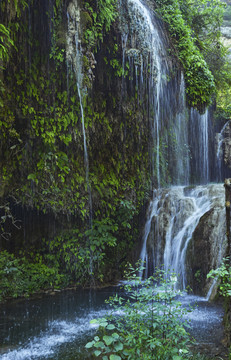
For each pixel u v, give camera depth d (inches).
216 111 516.4
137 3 318.3
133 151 357.1
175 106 380.8
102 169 325.7
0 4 215.5
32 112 262.8
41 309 231.3
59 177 282.2
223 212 280.5
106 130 322.0
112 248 330.6
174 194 352.2
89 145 309.3
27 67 256.8
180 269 295.6
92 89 304.5
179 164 439.8
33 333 185.9
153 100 351.6
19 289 265.3
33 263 292.0
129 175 353.1
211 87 389.4
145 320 131.2
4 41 214.7
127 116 339.3
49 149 272.8
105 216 325.1
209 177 491.2
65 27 253.9
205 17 470.3
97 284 308.3
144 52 316.8
